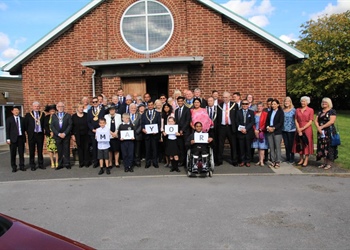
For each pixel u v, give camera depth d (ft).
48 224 17.81
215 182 25.94
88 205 20.92
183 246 14.69
